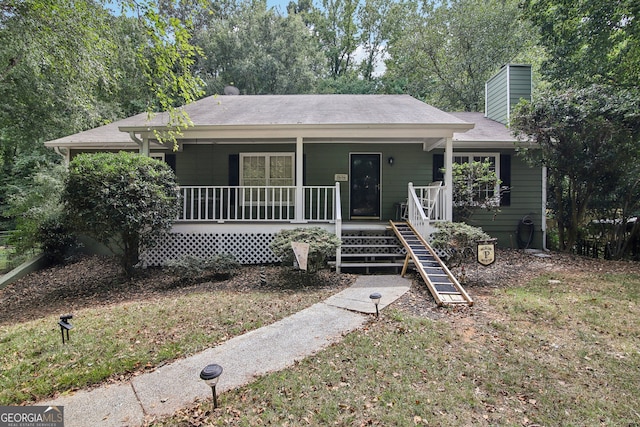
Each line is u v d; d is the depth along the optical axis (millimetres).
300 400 2717
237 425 2463
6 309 5793
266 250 7863
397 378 2990
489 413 2541
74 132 11375
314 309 4754
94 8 5703
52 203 9516
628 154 7617
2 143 12859
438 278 5707
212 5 23969
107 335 4023
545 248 9625
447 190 7680
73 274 7977
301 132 7750
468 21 19609
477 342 3648
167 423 2508
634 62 9859
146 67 5219
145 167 6621
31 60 6215
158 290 6191
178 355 3506
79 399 2832
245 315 4543
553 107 7973
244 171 9859
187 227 7812
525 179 9812
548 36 11031
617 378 2973
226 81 20453
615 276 6316
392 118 8023
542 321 4211
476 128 10445
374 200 9977
